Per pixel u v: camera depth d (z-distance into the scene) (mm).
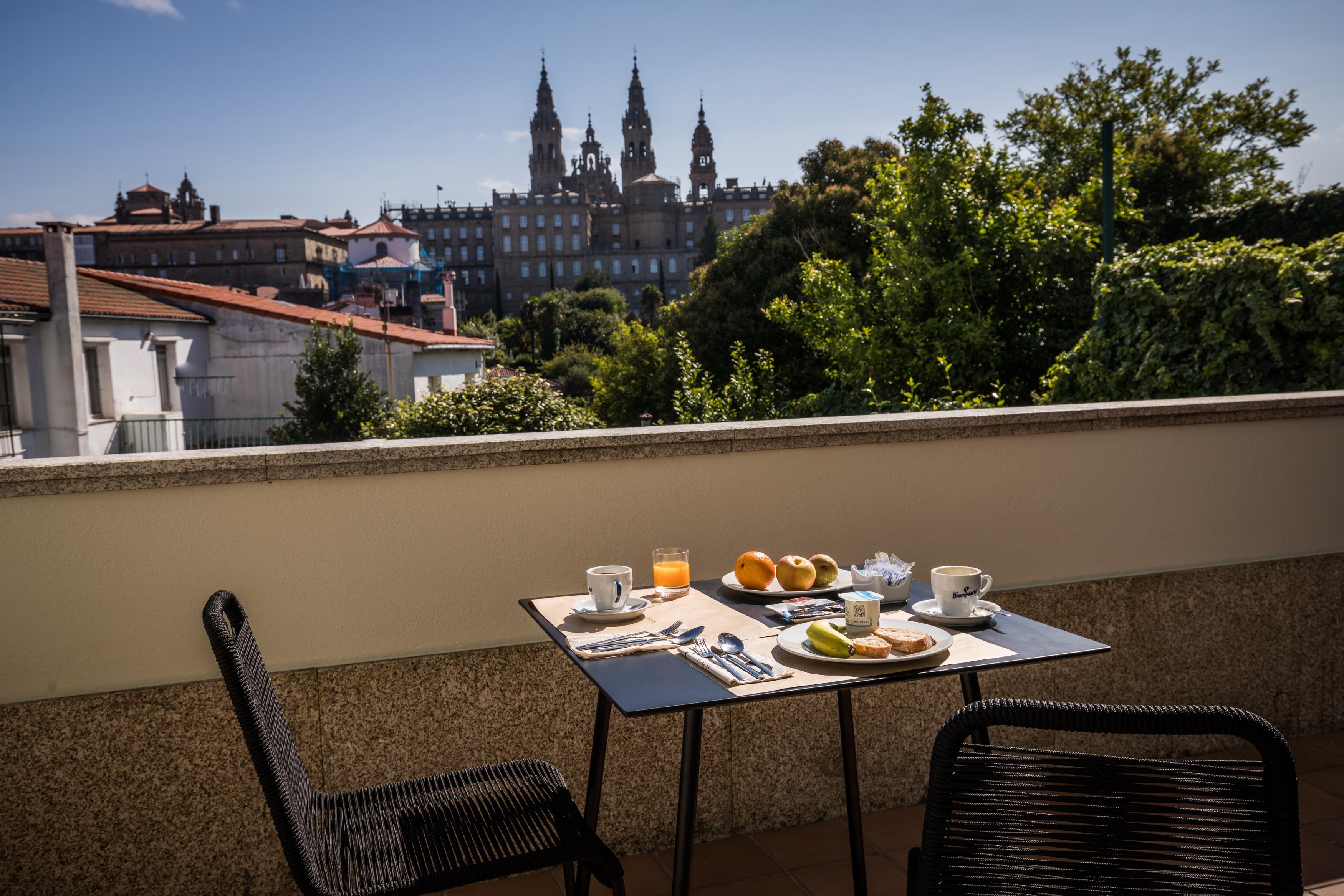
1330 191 13930
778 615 2084
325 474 2475
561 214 140875
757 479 2930
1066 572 3324
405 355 29031
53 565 2314
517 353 75688
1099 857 1210
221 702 2438
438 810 1943
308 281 110188
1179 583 3418
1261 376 6438
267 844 2496
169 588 2402
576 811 1922
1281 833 1146
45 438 21297
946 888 1251
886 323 14500
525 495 2684
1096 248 13195
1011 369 13516
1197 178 21266
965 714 1232
